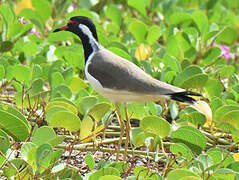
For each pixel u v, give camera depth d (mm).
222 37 14305
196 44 14094
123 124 9047
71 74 11781
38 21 14773
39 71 11773
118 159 9469
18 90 11461
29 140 9414
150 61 13453
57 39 13398
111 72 8641
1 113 8688
